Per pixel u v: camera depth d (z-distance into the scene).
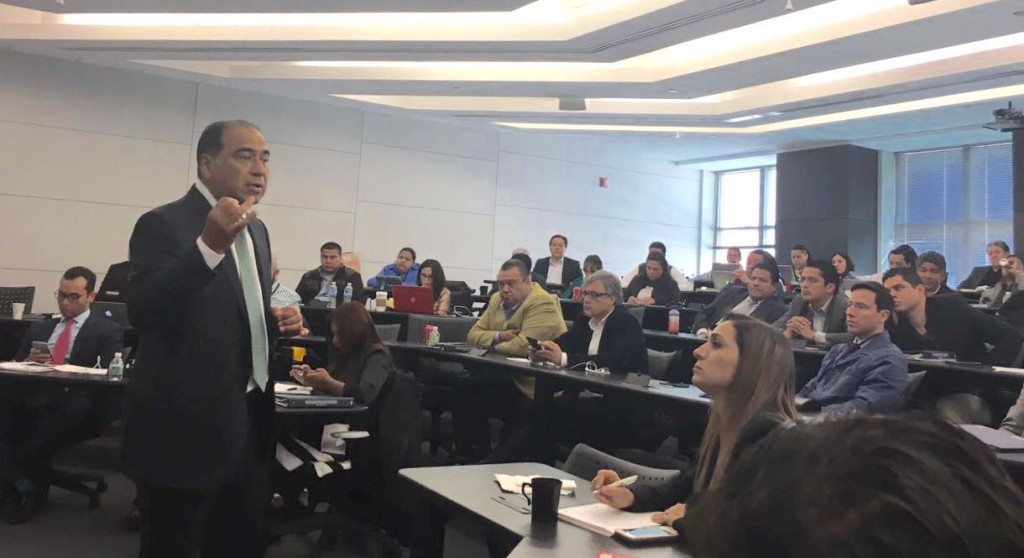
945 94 7.55
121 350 4.02
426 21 6.50
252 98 9.16
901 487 0.26
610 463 2.06
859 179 10.60
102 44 7.03
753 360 1.67
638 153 12.16
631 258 12.27
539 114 9.27
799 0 5.38
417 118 10.26
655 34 6.09
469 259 10.75
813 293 4.73
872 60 6.55
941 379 3.80
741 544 0.27
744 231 12.70
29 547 3.05
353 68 8.01
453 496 1.70
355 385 3.22
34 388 3.55
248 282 1.62
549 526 1.52
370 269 9.96
